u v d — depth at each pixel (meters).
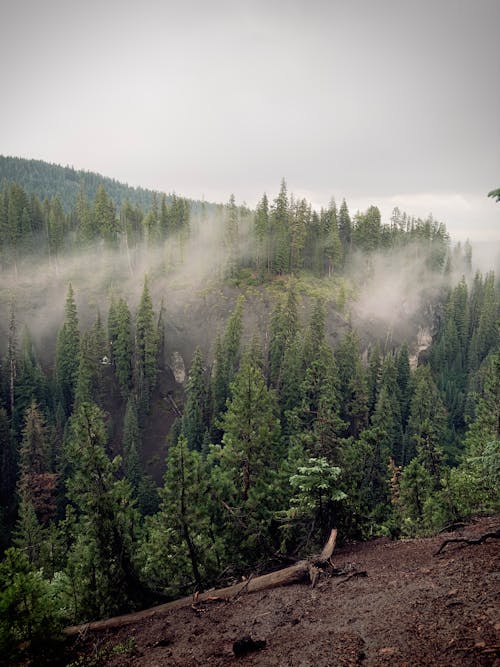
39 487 51.38
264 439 22.91
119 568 18.17
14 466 60.19
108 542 18.52
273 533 20.25
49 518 50.78
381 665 7.82
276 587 14.71
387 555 15.48
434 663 7.34
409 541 17.14
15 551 12.86
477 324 124.88
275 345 72.81
